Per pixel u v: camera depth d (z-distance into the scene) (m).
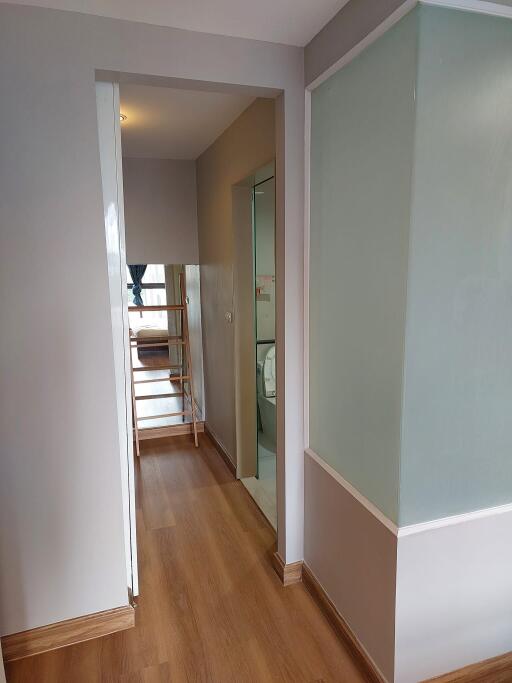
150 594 2.21
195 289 4.33
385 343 1.51
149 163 3.85
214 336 3.80
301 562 2.28
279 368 2.16
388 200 1.45
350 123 1.63
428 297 1.42
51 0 1.51
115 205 1.89
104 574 1.95
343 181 1.71
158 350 6.38
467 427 1.55
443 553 1.57
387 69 1.42
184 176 3.96
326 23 1.70
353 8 1.54
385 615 1.61
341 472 1.87
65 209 1.67
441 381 1.48
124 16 1.62
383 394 1.54
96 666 1.82
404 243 1.39
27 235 1.65
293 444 2.16
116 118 1.83
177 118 2.81
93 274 1.74
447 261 1.42
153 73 1.70
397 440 1.48
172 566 2.41
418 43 1.28
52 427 1.78
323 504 2.02
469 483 1.59
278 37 1.80
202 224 3.87
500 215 1.47
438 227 1.39
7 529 1.79
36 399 1.74
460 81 1.35
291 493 2.20
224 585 2.27
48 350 1.73
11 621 1.85
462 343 1.49
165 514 2.93
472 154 1.40
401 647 1.58
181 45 1.72
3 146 1.58
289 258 2.01
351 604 1.85
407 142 1.35
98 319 1.77
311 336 2.04
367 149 1.55
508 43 1.39
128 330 2.04
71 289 1.72
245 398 3.33
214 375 3.91
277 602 2.15
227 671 1.79
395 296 1.45
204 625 2.02
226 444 3.67
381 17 1.41
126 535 2.12
